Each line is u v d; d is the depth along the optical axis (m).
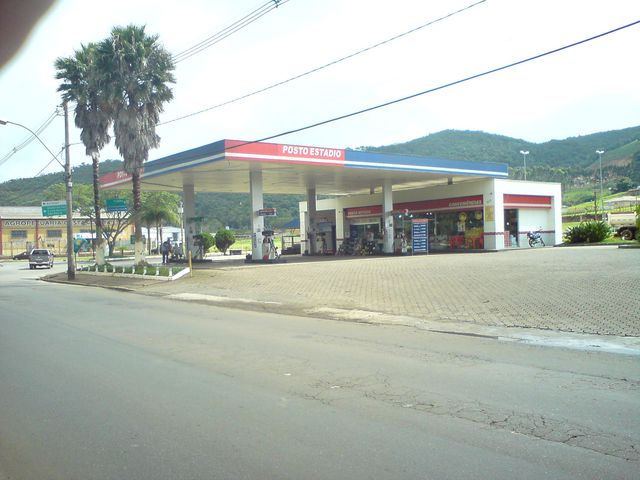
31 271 44.34
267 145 29.22
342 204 48.34
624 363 7.97
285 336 10.89
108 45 29.14
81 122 32.38
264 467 4.48
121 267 31.09
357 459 4.58
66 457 4.83
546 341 9.83
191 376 7.59
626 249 27.77
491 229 38.31
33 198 89.75
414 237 37.94
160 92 30.52
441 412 5.77
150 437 5.25
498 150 154.75
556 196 42.47
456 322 12.20
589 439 4.90
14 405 6.39
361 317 13.55
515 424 5.34
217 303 17.69
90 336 11.22
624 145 150.38
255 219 33.19
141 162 31.20
